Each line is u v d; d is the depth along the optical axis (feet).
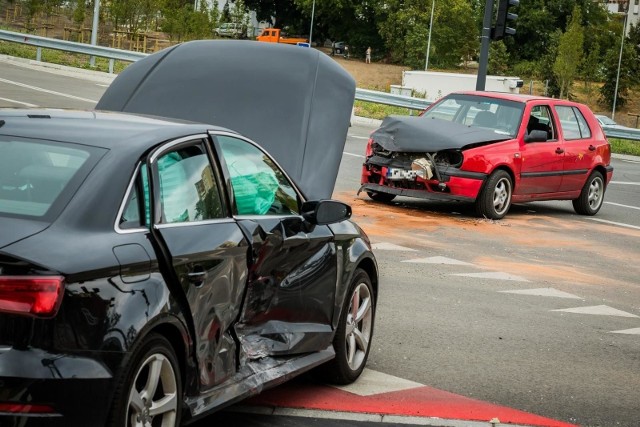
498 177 52.26
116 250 14.32
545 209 60.49
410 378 23.67
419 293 33.42
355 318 22.57
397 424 20.30
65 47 126.72
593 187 60.03
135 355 14.08
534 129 55.83
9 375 12.73
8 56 129.49
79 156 15.43
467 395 22.79
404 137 51.90
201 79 31.24
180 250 15.64
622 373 26.03
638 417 22.39
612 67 348.18
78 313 13.34
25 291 12.93
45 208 14.29
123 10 186.91
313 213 19.99
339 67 31.65
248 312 18.35
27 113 17.21
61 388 13.01
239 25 343.46
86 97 94.22
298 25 410.52
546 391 23.71
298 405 20.75
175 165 16.67
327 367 22.09
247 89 30.81
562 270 41.24
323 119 30.25
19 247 13.24
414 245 42.83
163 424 15.20
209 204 17.29
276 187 19.93
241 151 19.07
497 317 31.17
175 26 209.97
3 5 231.71
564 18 419.33
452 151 51.47
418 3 363.15
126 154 15.65
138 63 32.27
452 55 354.33
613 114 317.63
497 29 82.58
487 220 52.19
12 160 15.23
